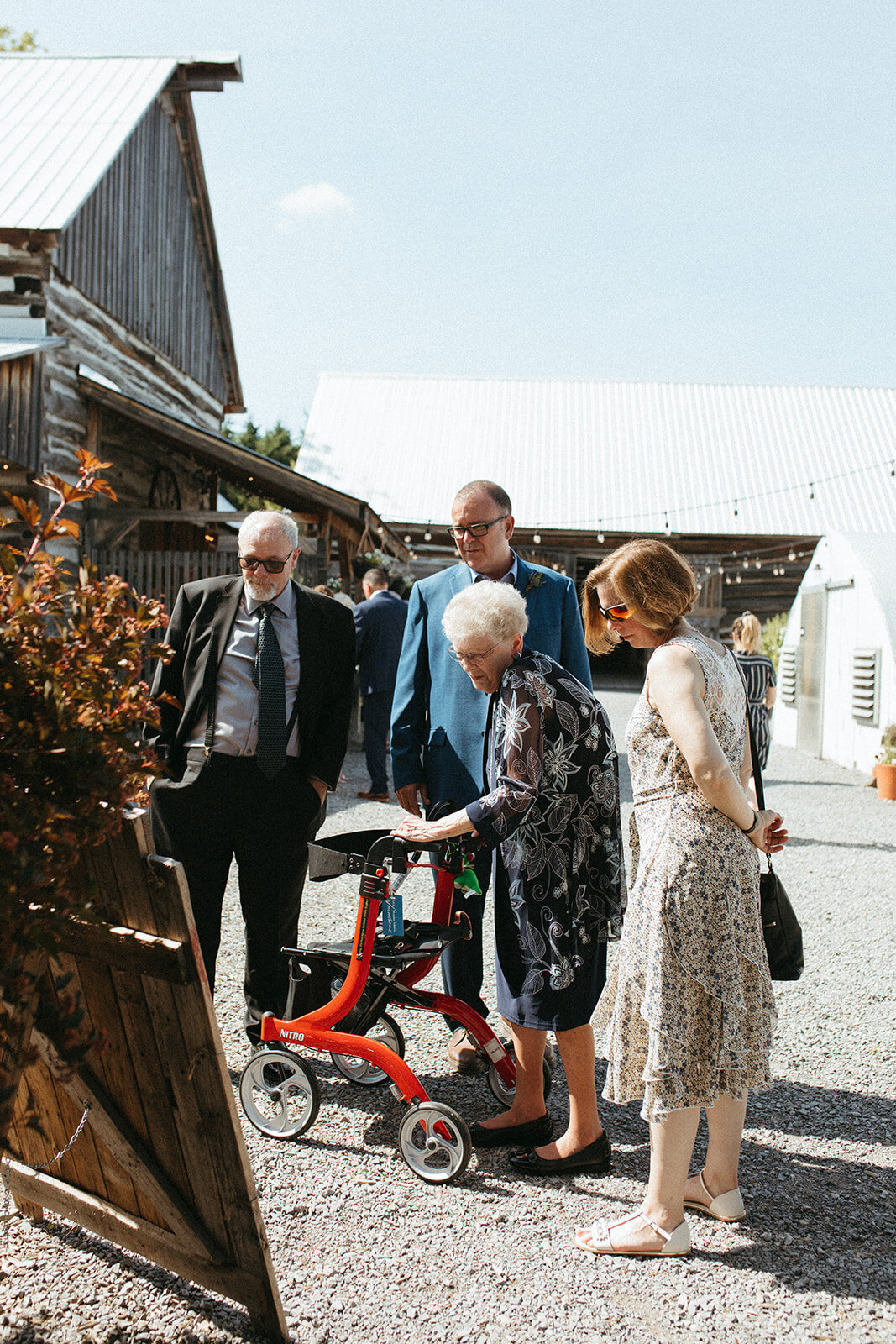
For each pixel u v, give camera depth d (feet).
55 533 5.86
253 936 11.80
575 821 9.44
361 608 29.25
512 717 9.25
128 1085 7.18
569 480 85.61
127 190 47.11
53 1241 8.27
